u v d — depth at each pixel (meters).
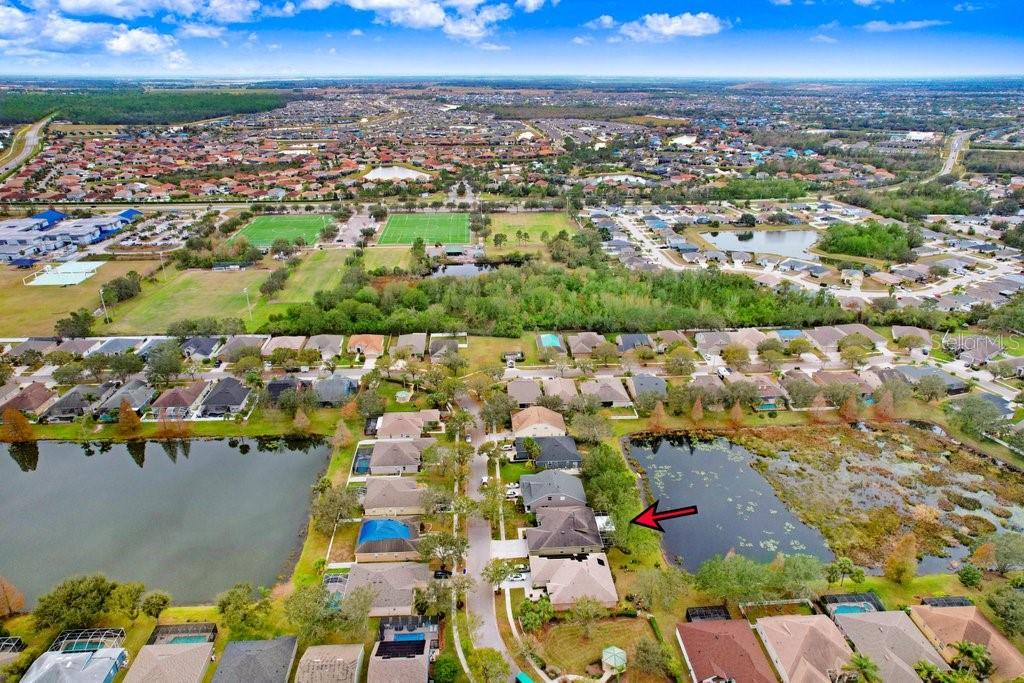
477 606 88.25
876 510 111.69
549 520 101.19
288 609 81.44
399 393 144.12
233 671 74.88
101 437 129.88
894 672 75.75
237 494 114.88
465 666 79.06
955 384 149.00
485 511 103.44
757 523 108.44
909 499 114.44
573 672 78.81
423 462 117.44
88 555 99.44
